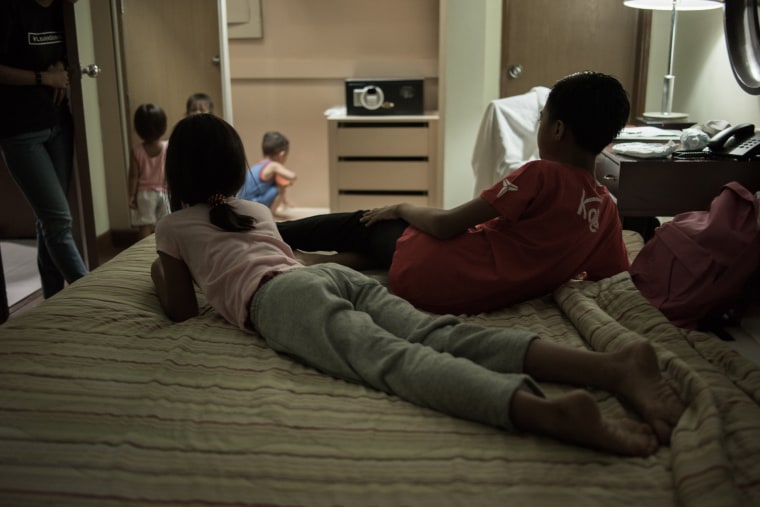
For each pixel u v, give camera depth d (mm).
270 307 1475
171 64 3801
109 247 3816
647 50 3768
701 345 1466
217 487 1049
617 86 1694
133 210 3805
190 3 3723
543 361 1316
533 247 1681
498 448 1138
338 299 1440
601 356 1285
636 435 1148
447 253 1690
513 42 3898
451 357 1279
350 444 1146
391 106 4043
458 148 3930
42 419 1211
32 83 2555
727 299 1762
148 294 1790
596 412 1113
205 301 1811
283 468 1088
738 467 1055
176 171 1663
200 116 1673
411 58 4344
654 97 3832
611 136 1708
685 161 2223
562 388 1312
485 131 3170
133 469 1087
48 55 2625
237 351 1480
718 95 2975
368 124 4070
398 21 4297
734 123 2820
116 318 1615
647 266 1892
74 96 2768
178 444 1146
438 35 4285
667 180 2230
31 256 3541
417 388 1262
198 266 1616
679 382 1281
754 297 1960
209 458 1111
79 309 1639
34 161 2617
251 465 1095
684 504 988
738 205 1859
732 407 1190
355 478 1066
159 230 1646
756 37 2570
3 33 2453
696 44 3234
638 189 2246
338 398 1300
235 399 1280
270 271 1545
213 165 1648
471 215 1660
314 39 4387
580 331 1546
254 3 4348
